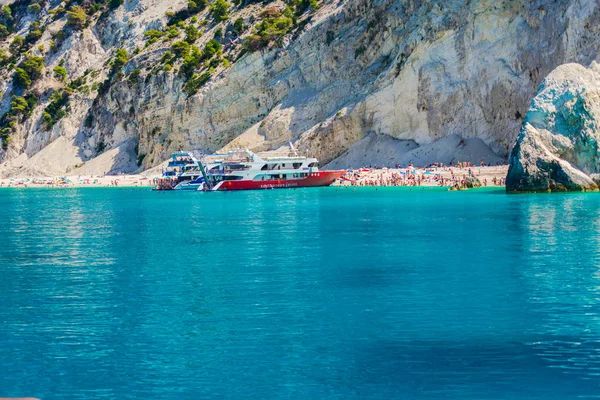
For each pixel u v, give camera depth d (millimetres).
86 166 161500
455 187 86438
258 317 26938
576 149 70938
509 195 72938
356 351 22875
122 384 20656
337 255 39844
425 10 110375
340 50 124250
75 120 174250
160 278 34375
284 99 129625
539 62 94500
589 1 89312
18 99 183625
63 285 33125
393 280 32781
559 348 22688
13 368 21953
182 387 20391
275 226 54625
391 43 118500
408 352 22656
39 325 26312
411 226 51875
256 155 105250
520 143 73000
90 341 24375
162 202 86938
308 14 141000
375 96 111000
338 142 112938
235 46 147125
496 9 99562
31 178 157875
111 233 53281
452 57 103688
